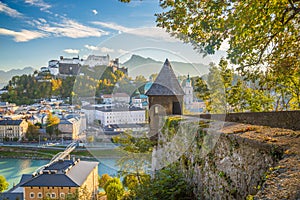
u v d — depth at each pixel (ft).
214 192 9.57
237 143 8.27
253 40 14.96
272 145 6.79
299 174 4.77
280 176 4.86
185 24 13.94
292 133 8.25
